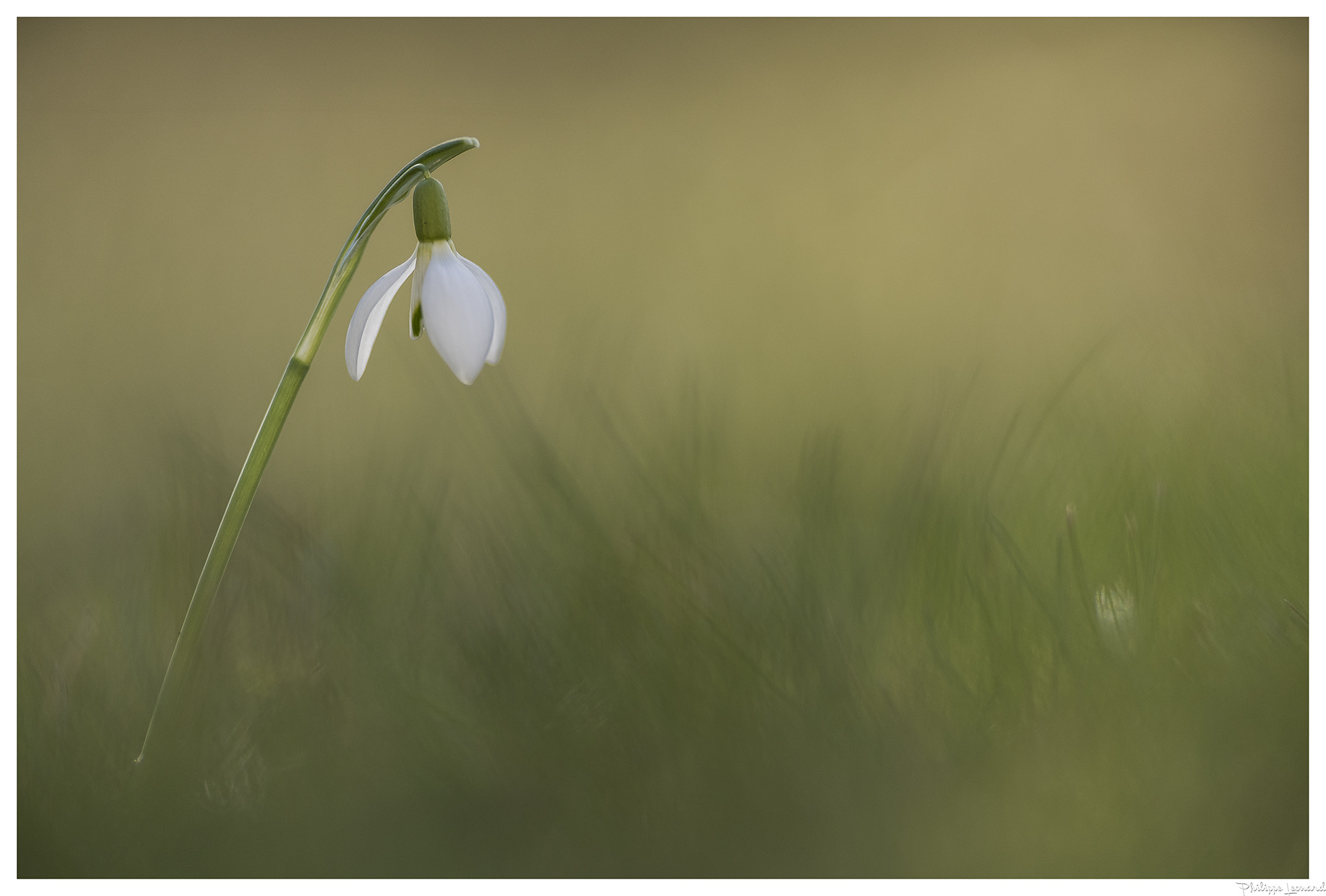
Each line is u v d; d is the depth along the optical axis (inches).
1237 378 39.9
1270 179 78.0
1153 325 53.4
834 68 97.7
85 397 57.5
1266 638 35.2
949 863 33.8
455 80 94.6
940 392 48.9
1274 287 49.9
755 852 33.9
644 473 38.7
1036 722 34.8
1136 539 36.6
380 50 95.2
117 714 34.9
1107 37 93.4
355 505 38.7
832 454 37.9
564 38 98.4
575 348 49.8
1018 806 34.2
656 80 98.0
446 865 33.9
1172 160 81.0
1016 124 87.0
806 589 36.1
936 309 66.3
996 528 37.1
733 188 84.6
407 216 77.6
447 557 37.3
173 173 81.2
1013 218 76.7
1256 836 33.8
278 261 74.5
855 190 82.4
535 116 92.7
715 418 39.2
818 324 63.6
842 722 34.8
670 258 74.5
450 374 54.2
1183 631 35.6
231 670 35.7
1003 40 97.0
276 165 82.4
